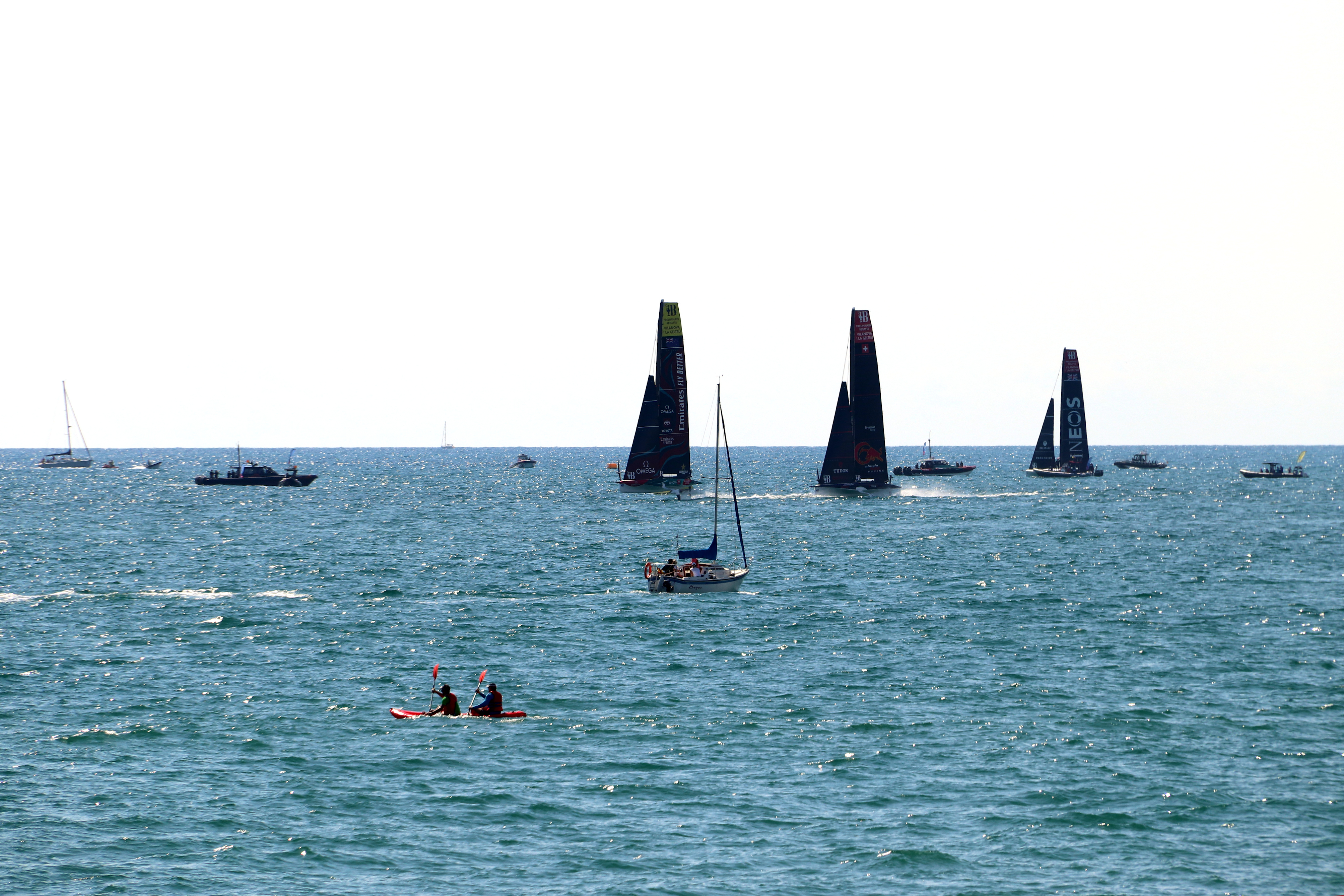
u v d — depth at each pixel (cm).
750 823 12788
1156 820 12825
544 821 12812
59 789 13650
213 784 13925
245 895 10869
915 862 11719
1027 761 14925
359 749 15412
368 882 11212
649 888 11112
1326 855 11912
